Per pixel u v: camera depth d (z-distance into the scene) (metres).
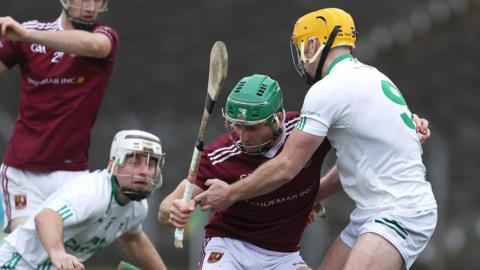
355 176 19.03
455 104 57.66
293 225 20.67
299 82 58.19
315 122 18.52
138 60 61.69
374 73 19.22
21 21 63.75
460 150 53.88
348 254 19.95
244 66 59.78
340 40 19.23
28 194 23.55
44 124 23.16
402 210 18.64
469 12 59.69
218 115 54.53
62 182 23.39
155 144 21.34
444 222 45.88
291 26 62.81
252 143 19.50
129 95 58.78
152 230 45.53
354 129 18.69
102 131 53.50
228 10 64.25
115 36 23.17
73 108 22.98
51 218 20.48
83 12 22.61
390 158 18.75
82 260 22.25
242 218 20.50
